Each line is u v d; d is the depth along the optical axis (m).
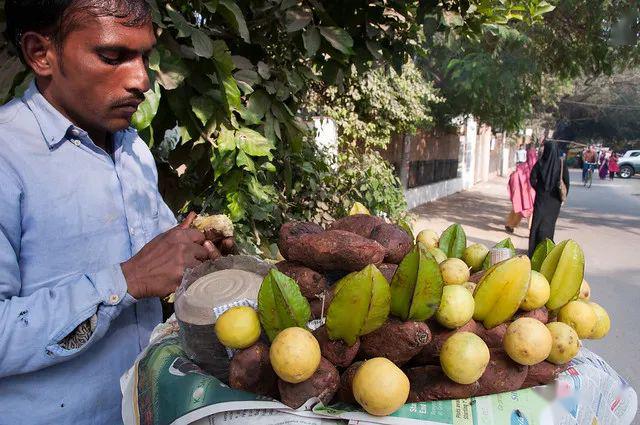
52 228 1.34
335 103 8.75
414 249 1.20
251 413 1.16
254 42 2.88
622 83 31.05
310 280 1.37
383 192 7.42
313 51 2.66
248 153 2.54
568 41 9.95
